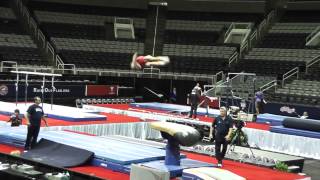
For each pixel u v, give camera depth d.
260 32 31.98
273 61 29.27
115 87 28.00
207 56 31.19
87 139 12.74
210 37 33.31
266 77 27.09
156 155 10.80
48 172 10.09
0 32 29.84
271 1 31.97
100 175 9.54
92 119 17.00
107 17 34.53
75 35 32.03
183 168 9.84
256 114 20.36
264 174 10.82
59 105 22.36
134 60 14.83
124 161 9.90
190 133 9.80
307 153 16.39
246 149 14.24
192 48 32.09
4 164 10.50
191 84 29.47
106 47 31.56
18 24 30.75
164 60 14.66
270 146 17.30
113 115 19.75
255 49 30.81
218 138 11.12
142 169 8.65
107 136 14.27
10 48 28.31
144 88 30.27
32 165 10.50
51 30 31.83
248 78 27.39
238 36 33.22
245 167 11.61
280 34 31.67
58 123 15.66
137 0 33.00
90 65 29.62
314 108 22.38
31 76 25.94
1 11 30.80
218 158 11.15
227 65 30.06
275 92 25.75
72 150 10.93
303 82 26.03
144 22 34.50
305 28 31.72
